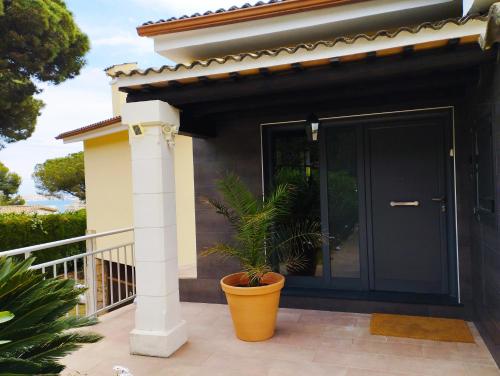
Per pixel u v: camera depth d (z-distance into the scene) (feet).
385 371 8.98
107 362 9.89
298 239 14.23
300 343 10.67
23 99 41.16
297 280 14.28
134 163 10.48
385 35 8.20
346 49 8.56
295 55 8.96
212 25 14.10
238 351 10.32
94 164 27.55
